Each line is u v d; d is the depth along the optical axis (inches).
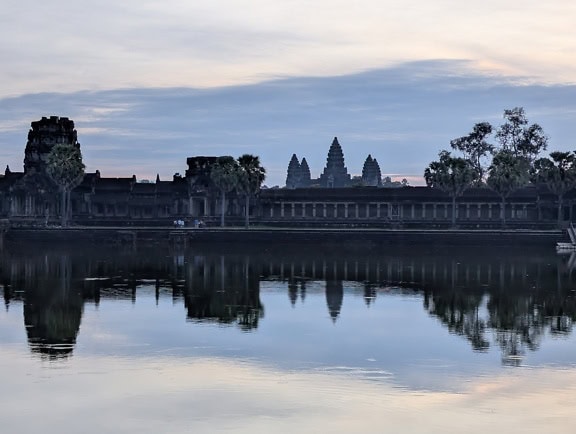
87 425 1808.6
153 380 2149.4
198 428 1791.3
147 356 2425.0
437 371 2260.1
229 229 7278.5
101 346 2564.0
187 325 2952.8
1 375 2191.2
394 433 1766.7
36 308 3336.6
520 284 4242.1
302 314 3218.5
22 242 7229.3
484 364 2343.8
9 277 4505.4
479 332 2842.0
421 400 1985.7
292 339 2696.9
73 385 2096.5
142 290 3949.3
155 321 3034.0
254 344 2610.7
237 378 2176.4
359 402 1969.7
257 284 4222.4
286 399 1988.2
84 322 3004.4
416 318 3132.4
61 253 6338.6
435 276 4638.3
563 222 7687.0
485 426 1807.3
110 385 2100.1
